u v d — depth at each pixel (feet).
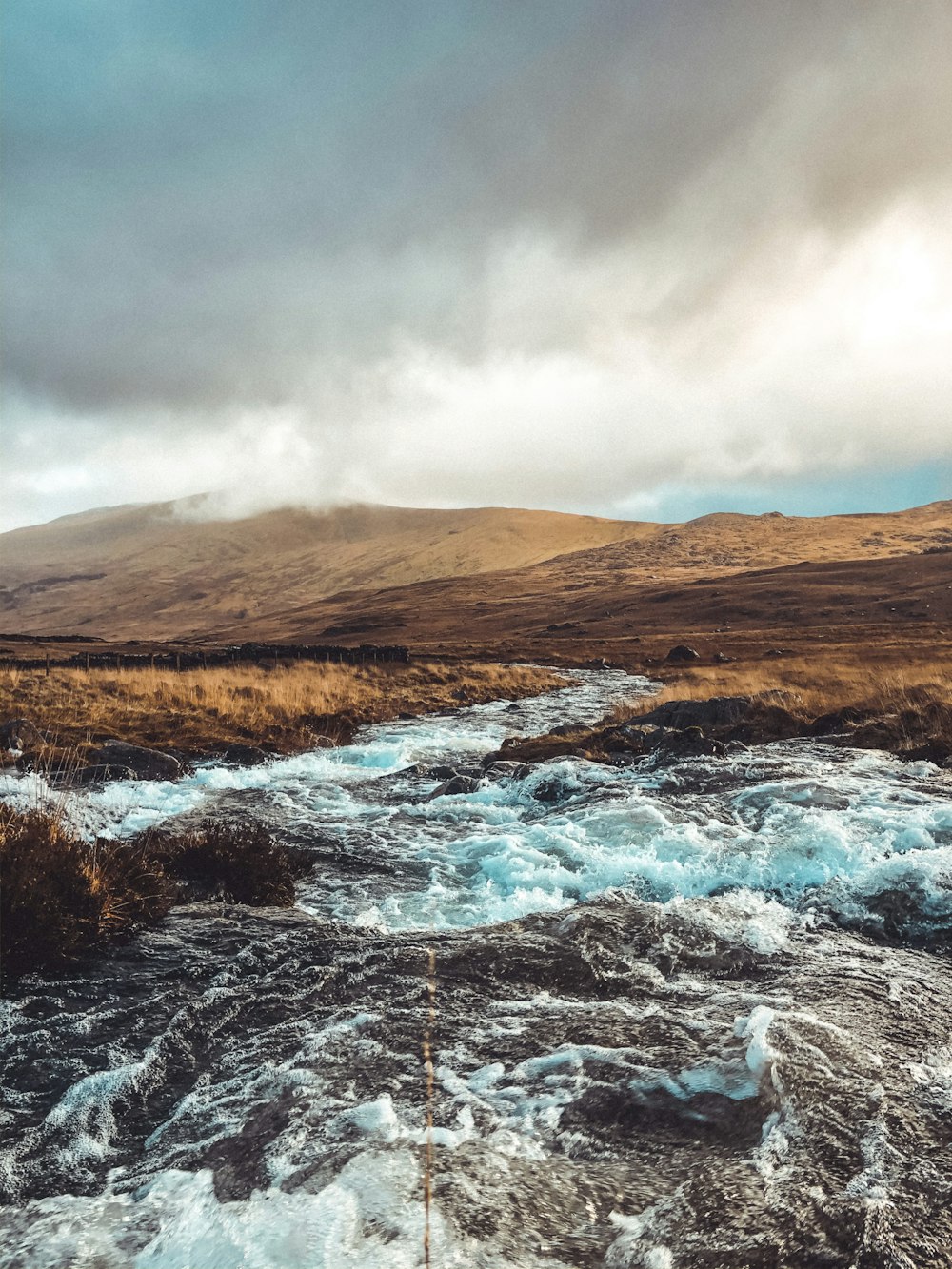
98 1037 15.17
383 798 44.57
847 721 54.13
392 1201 9.93
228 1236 9.49
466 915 24.72
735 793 36.55
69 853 20.70
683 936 20.57
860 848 27.48
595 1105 12.35
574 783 41.24
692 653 186.70
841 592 358.43
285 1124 11.96
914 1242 9.25
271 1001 16.60
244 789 46.83
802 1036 14.43
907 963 19.61
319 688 98.63
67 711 69.92
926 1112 12.21
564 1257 9.02
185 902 23.27
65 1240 9.71
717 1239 9.29
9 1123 12.60
